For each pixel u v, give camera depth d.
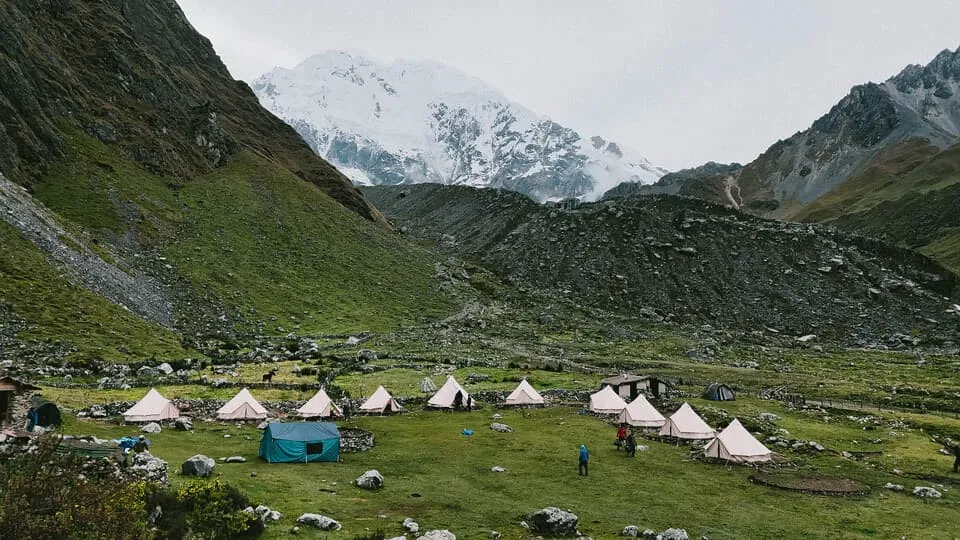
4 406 40.59
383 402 71.38
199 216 178.00
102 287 111.25
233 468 41.25
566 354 143.25
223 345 112.44
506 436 59.28
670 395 91.88
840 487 44.59
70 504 22.48
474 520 33.47
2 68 159.75
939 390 106.38
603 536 32.12
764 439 62.47
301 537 27.77
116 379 74.88
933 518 38.34
